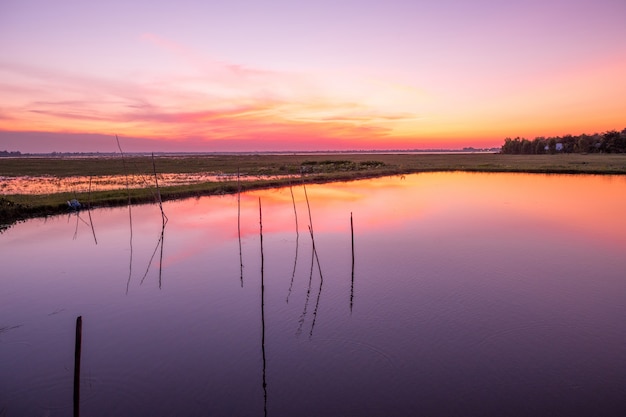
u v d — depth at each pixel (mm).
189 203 32062
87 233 21797
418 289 13555
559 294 13023
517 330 10633
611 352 9570
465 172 63438
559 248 18438
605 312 11664
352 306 12281
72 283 14531
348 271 15453
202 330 10906
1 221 24531
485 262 16344
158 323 11344
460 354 9531
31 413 7539
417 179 53312
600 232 21594
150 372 8922
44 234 21484
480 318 11336
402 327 10898
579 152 115062
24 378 8672
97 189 39938
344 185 46062
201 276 15227
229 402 7934
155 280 14820
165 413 7617
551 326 10844
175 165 85750
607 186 42750
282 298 13023
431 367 9016
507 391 8156
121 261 17031
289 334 10633
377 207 29828
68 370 8977
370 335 10492
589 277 14570
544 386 8312
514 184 45812
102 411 7641
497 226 23188
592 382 8438
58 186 43344
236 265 16469
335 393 8172
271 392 8227
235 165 83812
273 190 41156
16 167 79750
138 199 31781
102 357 9539
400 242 19688
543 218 25531
